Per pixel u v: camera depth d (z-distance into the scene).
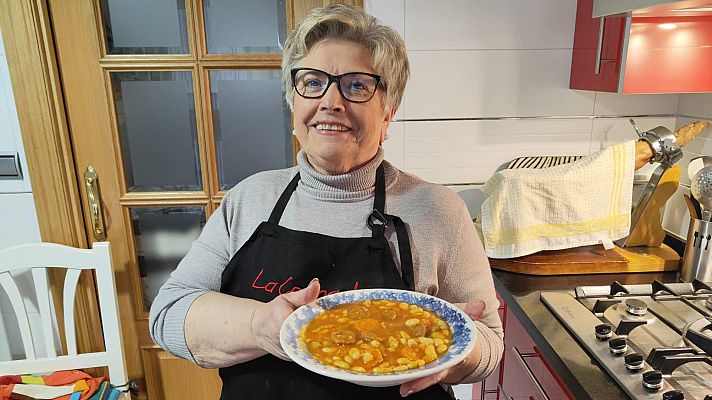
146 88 1.54
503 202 1.34
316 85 0.85
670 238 1.54
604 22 1.36
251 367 0.88
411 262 0.89
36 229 1.58
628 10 1.17
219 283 0.96
